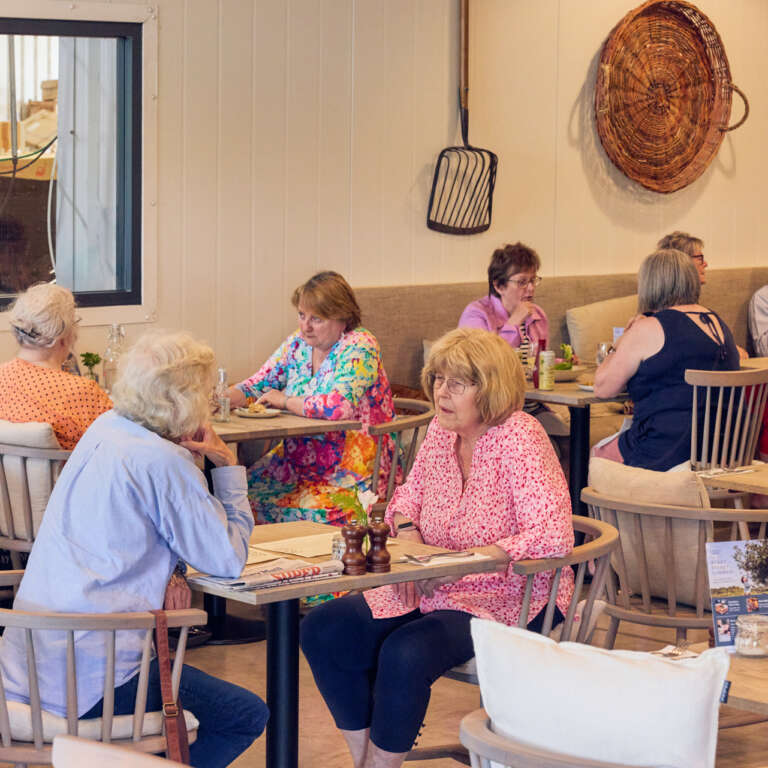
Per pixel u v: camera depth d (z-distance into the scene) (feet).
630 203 24.39
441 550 9.49
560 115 22.99
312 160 19.58
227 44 18.52
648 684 5.83
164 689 7.93
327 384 15.38
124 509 8.24
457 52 21.22
